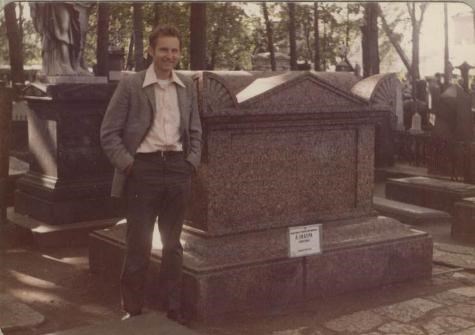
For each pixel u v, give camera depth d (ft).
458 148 20.27
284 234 12.84
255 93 12.66
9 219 17.43
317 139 13.61
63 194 17.21
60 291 12.84
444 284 14.03
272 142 12.95
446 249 16.28
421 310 12.17
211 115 11.84
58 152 17.31
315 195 13.65
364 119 14.16
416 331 11.05
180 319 11.11
